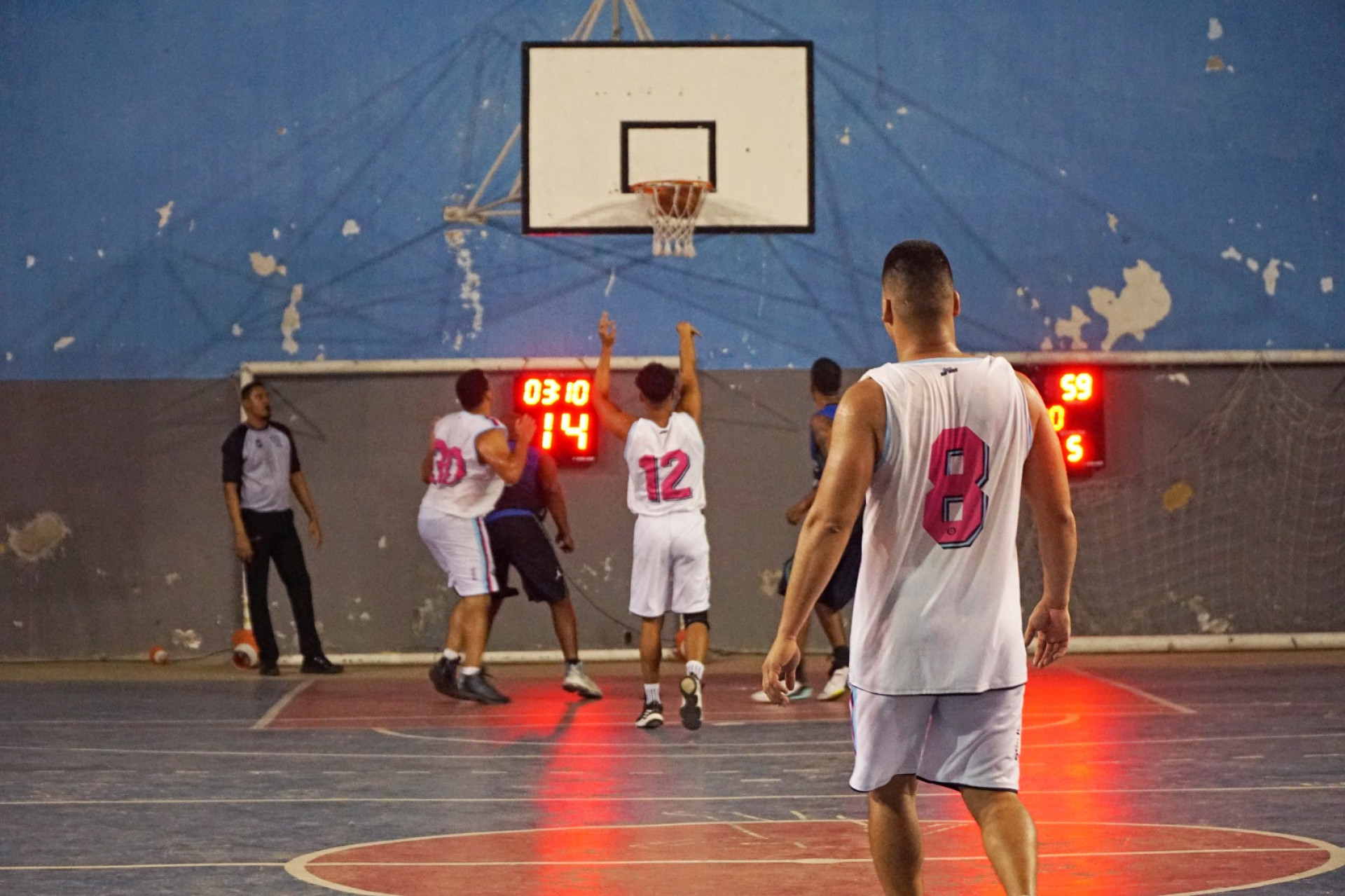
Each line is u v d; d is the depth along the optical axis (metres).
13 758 8.05
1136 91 14.38
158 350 14.08
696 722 8.91
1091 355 14.01
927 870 5.22
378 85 14.19
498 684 12.05
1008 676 3.73
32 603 13.89
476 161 14.16
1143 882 4.96
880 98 14.26
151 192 14.17
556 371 13.76
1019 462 3.81
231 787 7.09
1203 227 14.35
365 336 14.10
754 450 13.95
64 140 14.17
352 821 6.19
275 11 14.23
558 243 14.09
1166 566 14.00
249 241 14.12
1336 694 10.62
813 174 13.79
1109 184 14.33
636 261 14.05
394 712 10.15
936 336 3.93
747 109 13.78
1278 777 7.20
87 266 14.13
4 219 14.15
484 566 10.41
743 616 13.84
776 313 14.08
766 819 6.22
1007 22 14.35
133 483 13.98
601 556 13.75
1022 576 13.88
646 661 9.23
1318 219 14.40
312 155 14.16
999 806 3.69
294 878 5.06
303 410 13.88
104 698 11.05
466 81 14.20
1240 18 14.45
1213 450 14.05
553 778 7.32
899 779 3.85
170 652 13.88
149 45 14.23
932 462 3.72
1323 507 14.05
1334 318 14.38
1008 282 14.23
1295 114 14.45
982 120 14.29
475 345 14.05
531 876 5.11
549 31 14.26
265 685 11.97
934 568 3.72
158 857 5.45
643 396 9.29
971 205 14.26
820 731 9.01
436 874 5.15
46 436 14.00
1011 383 3.82
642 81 13.77
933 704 3.74
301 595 12.90
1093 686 11.25
